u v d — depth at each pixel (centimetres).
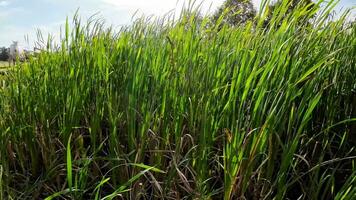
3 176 163
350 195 108
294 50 132
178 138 139
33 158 175
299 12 143
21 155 179
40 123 189
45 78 197
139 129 152
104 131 187
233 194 127
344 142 139
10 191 151
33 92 192
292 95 123
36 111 192
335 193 139
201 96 142
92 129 155
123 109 159
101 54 185
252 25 163
